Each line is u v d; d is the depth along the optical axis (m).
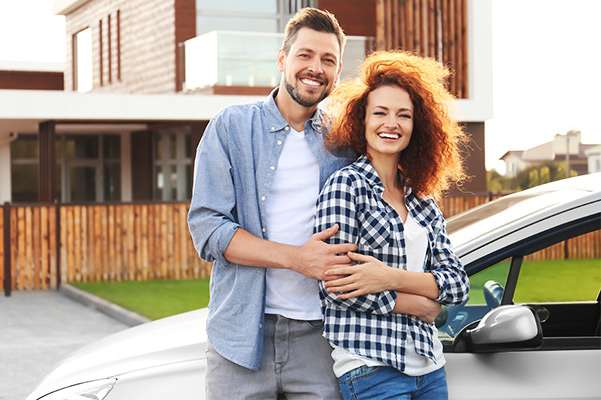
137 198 23.38
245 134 3.22
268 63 18.16
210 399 3.21
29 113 16.53
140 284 15.07
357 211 3.08
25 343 10.03
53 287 15.26
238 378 3.18
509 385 3.23
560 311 4.17
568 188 3.72
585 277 4.20
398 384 3.02
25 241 14.99
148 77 21.33
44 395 3.65
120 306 12.02
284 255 3.05
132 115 17.06
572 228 3.39
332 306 3.03
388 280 2.99
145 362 3.56
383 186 3.16
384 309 3.00
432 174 3.30
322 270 3.00
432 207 3.30
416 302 3.04
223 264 3.18
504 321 3.11
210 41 18.02
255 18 20.62
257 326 3.13
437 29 19.70
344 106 3.28
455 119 3.39
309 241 3.04
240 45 17.97
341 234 3.03
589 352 3.31
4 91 16.39
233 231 3.11
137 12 21.95
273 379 3.19
